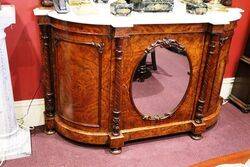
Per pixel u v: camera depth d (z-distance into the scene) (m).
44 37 1.86
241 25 2.58
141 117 2.03
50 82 2.01
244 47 2.68
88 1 1.93
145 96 1.98
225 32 2.02
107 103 1.91
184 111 2.15
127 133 2.02
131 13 1.81
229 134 2.31
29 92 2.14
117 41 1.71
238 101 2.70
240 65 2.67
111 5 1.77
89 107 1.92
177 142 2.17
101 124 1.96
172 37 1.86
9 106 1.88
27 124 2.22
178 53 1.94
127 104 1.95
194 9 1.89
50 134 2.16
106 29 1.70
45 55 1.91
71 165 1.90
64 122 2.05
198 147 2.14
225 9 2.06
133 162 1.95
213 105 2.28
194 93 2.12
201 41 1.96
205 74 2.05
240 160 1.31
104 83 1.85
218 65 2.12
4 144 1.91
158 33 1.81
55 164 1.90
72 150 2.03
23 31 1.96
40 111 2.21
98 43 1.74
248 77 2.58
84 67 1.81
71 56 1.80
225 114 2.60
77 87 1.87
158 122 2.10
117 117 1.92
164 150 2.08
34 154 1.97
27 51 2.02
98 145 2.08
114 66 1.81
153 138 2.19
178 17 1.82
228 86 2.80
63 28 1.74
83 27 1.69
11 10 1.72
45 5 1.81
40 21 1.79
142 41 1.80
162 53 1.90
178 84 2.04
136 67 1.85
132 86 1.91
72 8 1.81
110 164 1.92
